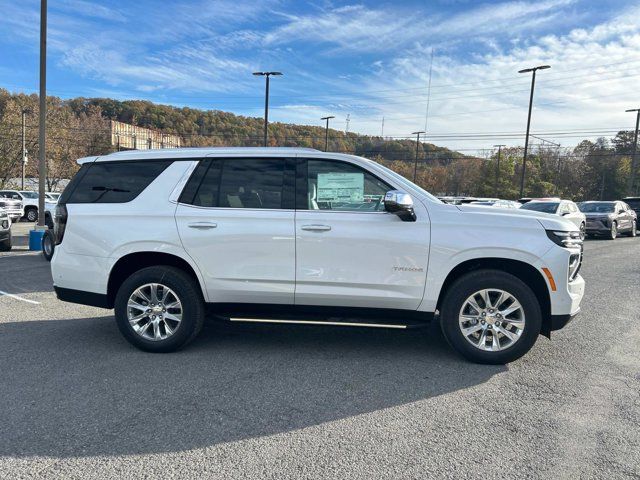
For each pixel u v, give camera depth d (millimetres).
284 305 4438
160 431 3049
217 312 4598
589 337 5289
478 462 2719
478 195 75438
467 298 4230
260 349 4711
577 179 83938
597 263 11961
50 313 6109
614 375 4105
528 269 4234
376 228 4234
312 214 4324
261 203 4430
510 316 4238
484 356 4258
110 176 4699
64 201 4711
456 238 4168
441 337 5180
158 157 4668
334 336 5191
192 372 4066
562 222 4273
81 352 4559
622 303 7156
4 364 4219
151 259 4625
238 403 3471
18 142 46562
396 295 4258
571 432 3084
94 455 2758
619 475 2602
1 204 25141
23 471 2584
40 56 14266
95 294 4605
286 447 2869
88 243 4562
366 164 4406
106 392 3635
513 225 4176
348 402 3510
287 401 3514
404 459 2744
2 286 7945
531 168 80750
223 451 2820
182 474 2578
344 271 4270
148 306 4531
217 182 4520
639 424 3203
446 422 3211
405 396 3623
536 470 2645
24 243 15164
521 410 3402
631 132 79625
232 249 4375
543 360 4473
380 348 4777
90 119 61875
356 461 2721
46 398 3518
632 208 25344
